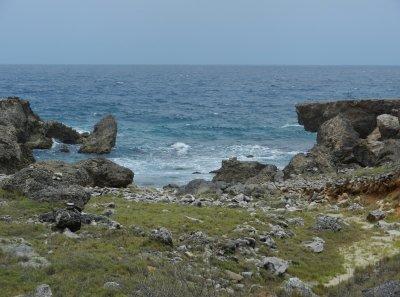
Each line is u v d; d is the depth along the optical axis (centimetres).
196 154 6712
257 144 7531
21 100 7000
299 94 16888
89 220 2423
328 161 5138
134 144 7300
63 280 1580
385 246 2644
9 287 1506
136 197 3644
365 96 15212
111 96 15188
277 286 1977
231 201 3806
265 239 2528
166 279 1653
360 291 1830
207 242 2334
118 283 1595
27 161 4953
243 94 17175
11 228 2170
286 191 4262
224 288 1812
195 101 14300
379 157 5141
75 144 7231
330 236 2823
